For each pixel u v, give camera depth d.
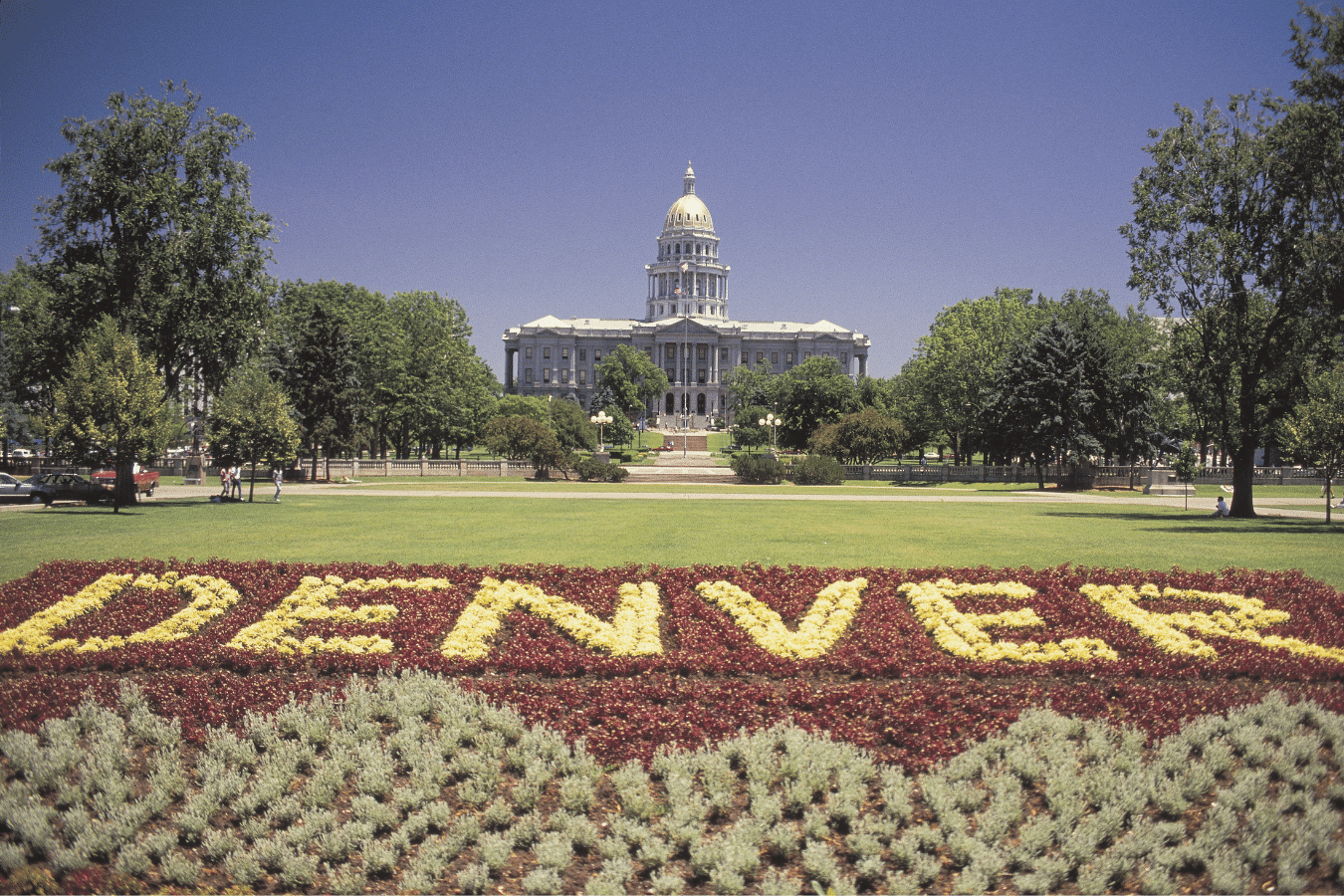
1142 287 43.97
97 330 44.09
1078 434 67.88
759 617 17.02
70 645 15.20
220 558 23.72
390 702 12.23
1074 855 8.70
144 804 9.72
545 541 28.25
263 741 11.21
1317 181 37.72
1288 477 74.75
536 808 9.77
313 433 71.56
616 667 13.96
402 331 95.38
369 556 24.61
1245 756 10.63
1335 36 36.41
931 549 26.80
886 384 130.38
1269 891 8.38
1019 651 15.16
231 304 50.03
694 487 65.88
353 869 8.81
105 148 46.69
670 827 9.09
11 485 48.12
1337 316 37.84
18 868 8.91
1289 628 16.30
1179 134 42.50
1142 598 18.59
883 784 10.06
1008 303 90.81
